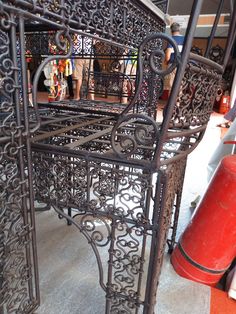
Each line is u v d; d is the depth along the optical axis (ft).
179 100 1.79
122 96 6.53
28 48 5.18
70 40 1.99
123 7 2.60
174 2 19.35
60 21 1.82
